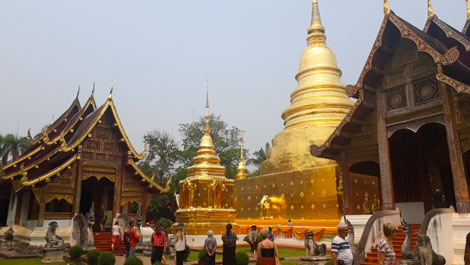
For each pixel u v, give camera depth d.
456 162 13.14
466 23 17.86
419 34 14.34
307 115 30.59
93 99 28.16
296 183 26.83
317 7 36.66
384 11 15.04
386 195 15.09
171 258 18.92
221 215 27.48
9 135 50.22
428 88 14.49
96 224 25.75
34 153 26.00
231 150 55.50
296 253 21.03
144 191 25.09
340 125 16.58
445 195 18.08
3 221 27.72
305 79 33.03
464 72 13.77
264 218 28.36
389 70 15.77
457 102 13.66
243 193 31.59
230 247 11.30
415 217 18.38
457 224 12.67
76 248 17.42
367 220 15.27
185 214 27.44
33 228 21.53
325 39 35.53
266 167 31.36
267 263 8.52
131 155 24.98
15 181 22.11
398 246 13.81
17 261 17.78
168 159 55.28
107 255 14.56
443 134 18.11
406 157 19.22
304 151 28.25
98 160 23.64
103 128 24.27
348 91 16.09
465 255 11.44
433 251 11.46
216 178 28.14
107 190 26.45
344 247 8.07
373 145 16.41
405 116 15.03
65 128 28.33
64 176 22.17
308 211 25.50
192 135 56.47
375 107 16.17
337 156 17.94
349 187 17.12
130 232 14.71
